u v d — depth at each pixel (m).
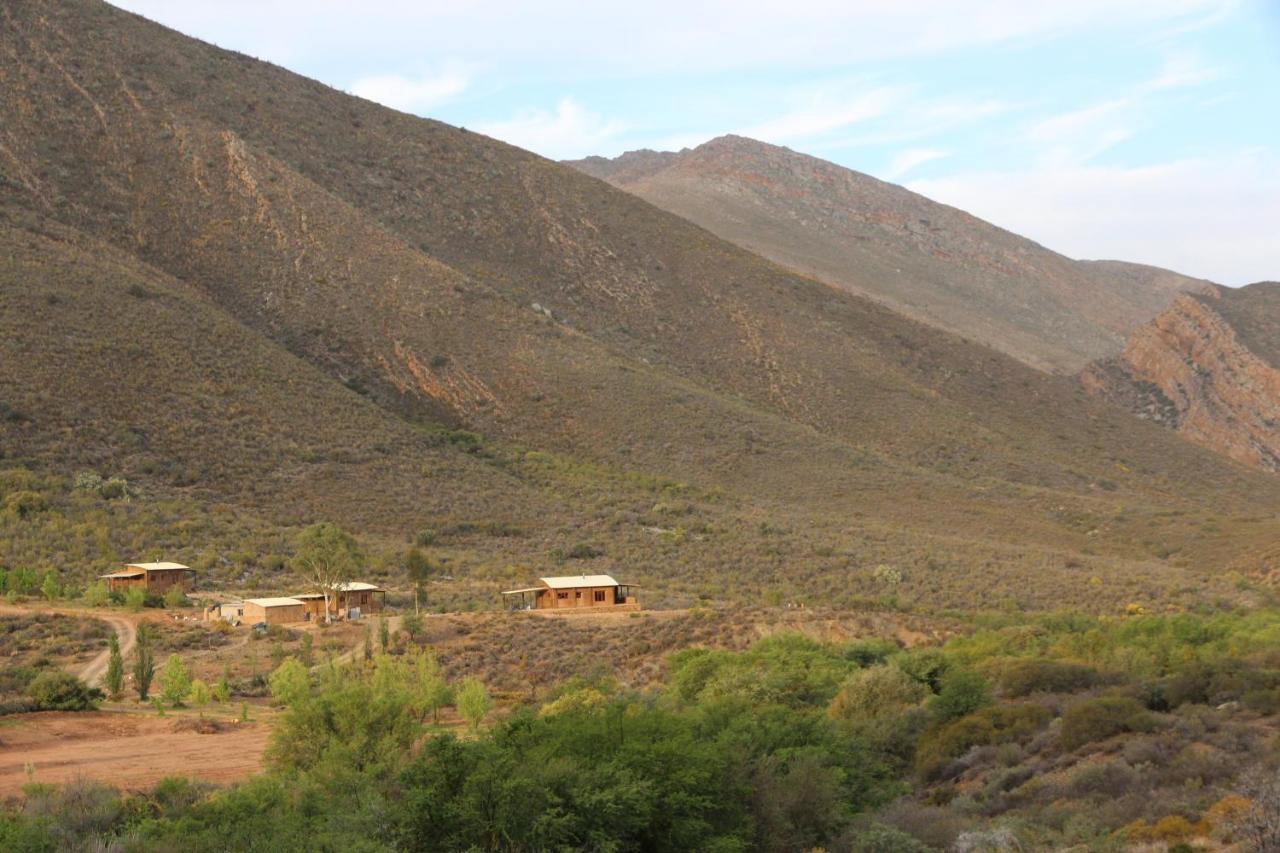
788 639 52.03
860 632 57.28
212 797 25.75
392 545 81.25
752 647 52.00
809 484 108.38
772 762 26.78
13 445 81.19
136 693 46.00
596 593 67.00
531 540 86.69
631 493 100.31
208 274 125.75
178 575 67.69
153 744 36.19
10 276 98.50
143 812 24.56
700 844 23.03
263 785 26.08
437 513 89.31
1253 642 47.12
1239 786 23.77
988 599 73.12
